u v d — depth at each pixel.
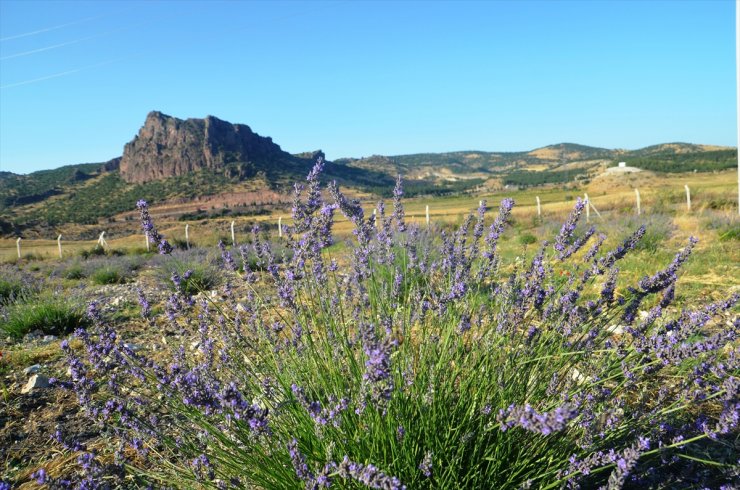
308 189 2.82
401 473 2.12
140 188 179.25
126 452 3.01
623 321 2.82
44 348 5.28
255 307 3.26
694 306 5.16
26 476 2.89
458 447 2.25
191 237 25.34
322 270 3.01
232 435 2.53
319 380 2.60
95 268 13.71
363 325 2.13
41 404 3.84
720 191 24.77
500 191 184.88
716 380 2.48
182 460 2.54
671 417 2.52
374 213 3.53
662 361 2.20
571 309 2.67
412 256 3.83
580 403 2.29
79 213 144.88
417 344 2.98
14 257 24.83
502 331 2.59
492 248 3.15
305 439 2.34
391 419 2.07
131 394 3.33
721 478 2.43
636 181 124.06
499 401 2.40
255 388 2.62
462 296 2.77
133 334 5.59
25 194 173.62
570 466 2.04
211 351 2.98
